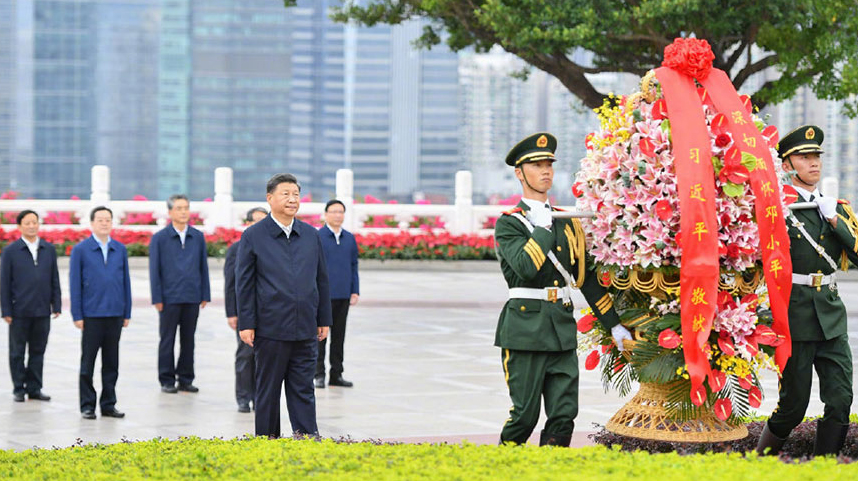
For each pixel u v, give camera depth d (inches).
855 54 807.1
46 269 516.1
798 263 340.5
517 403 324.8
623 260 316.5
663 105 314.3
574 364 327.0
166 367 530.6
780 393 346.6
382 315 797.2
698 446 319.6
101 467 285.9
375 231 1135.6
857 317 779.4
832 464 254.5
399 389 530.6
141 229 1111.0
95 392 473.4
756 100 865.5
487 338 695.1
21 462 299.9
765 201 309.3
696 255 303.1
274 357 381.4
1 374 580.1
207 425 458.9
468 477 247.0
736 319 313.4
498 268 1116.5
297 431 384.5
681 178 304.5
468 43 949.8
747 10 815.1
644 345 320.2
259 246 382.6
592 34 796.6
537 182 323.9
